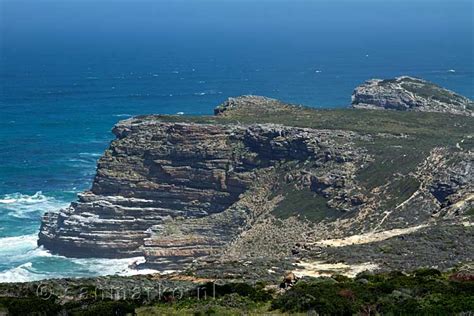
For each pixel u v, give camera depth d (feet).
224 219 560.61
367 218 502.79
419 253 277.44
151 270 536.01
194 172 594.65
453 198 461.37
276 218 537.65
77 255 567.59
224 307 192.54
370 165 551.59
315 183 550.36
